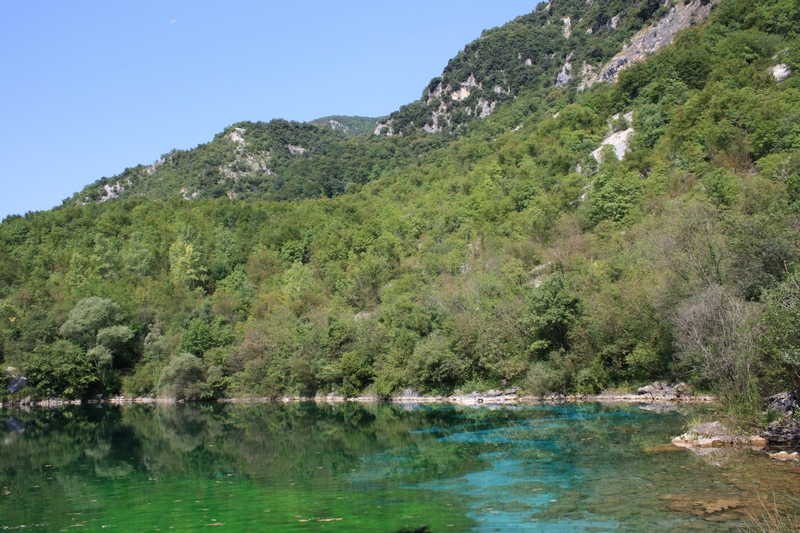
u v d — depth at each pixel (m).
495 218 88.31
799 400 23.22
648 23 157.88
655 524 14.66
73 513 18.98
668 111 94.25
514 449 26.61
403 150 194.00
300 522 16.64
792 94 75.88
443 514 16.91
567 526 15.12
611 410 37.53
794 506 15.23
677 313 38.69
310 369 63.88
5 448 35.78
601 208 72.75
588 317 47.03
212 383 68.12
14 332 79.12
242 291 92.81
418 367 55.28
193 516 17.86
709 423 26.00
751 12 104.81
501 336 52.62
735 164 68.94
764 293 24.22
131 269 104.88
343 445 31.16
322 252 100.38
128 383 73.44
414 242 97.31
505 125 157.25
